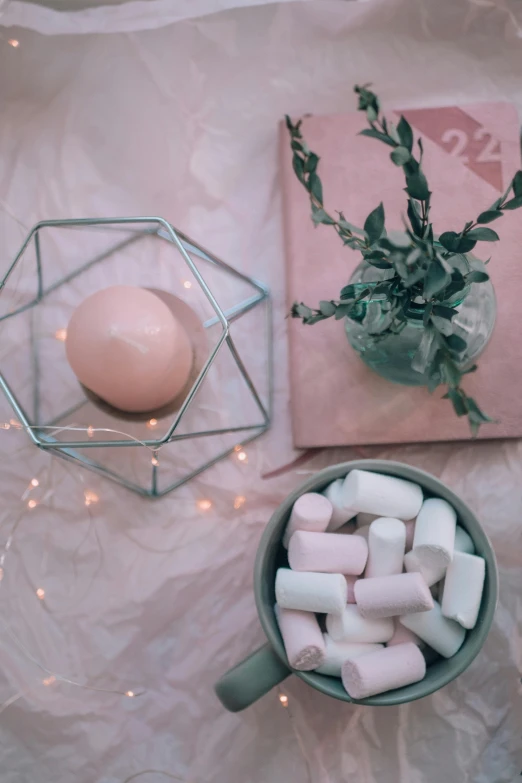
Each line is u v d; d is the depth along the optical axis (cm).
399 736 54
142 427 56
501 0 56
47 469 56
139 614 56
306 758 54
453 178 54
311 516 48
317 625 48
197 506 56
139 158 58
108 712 55
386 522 48
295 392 54
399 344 48
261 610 46
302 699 55
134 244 57
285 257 56
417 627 48
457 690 54
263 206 57
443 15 57
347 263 55
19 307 57
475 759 54
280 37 57
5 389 48
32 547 56
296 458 56
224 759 55
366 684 46
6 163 58
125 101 58
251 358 56
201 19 57
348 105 57
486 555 47
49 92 58
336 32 57
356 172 55
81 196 58
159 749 55
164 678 55
